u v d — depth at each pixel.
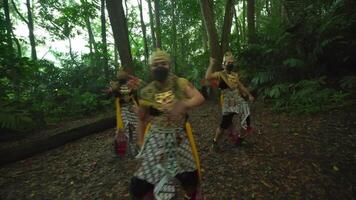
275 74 8.95
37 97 10.86
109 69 14.21
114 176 4.35
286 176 3.88
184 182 2.71
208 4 10.77
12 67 8.12
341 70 8.32
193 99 2.52
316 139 5.13
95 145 6.10
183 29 23.19
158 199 2.36
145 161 2.53
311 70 8.45
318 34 8.30
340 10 8.55
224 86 4.86
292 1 10.39
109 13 8.41
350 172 3.91
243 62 10.31
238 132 5.60
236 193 3.54
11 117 6.59
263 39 10.35
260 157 4.55
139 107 2.69
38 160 5.42
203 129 6.64
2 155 5.19
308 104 7.12
